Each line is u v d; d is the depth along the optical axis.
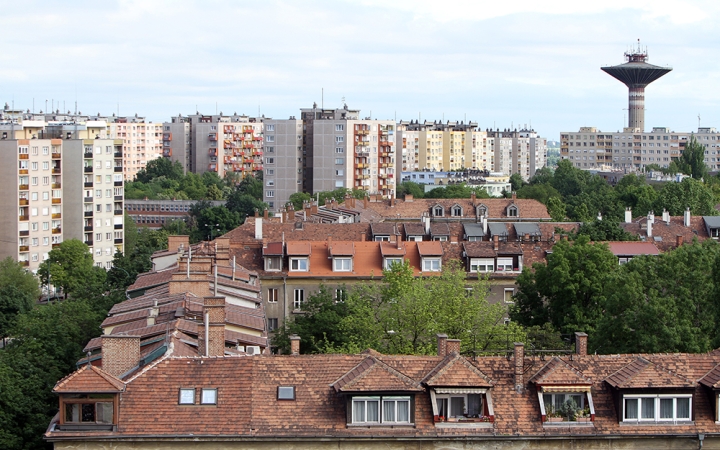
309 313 123.44
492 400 66.75
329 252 152.00
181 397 65.50
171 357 67.25
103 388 64.25
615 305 104.19
